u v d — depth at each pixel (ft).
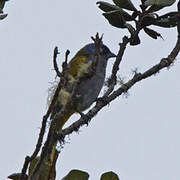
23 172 23.54
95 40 25.66
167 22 29.09
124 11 28.63
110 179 25.35
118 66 30.09
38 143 23.62
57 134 29.04
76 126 30.35
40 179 24.67
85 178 24.98
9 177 25.23
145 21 28.48
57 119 24.88
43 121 23.56
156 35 29.89
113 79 30.60
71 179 24.89
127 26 28.09
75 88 26.21
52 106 23.59
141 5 28.55
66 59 23.13
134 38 28.68
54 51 23.04
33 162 25.41
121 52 29.40
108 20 28.89
